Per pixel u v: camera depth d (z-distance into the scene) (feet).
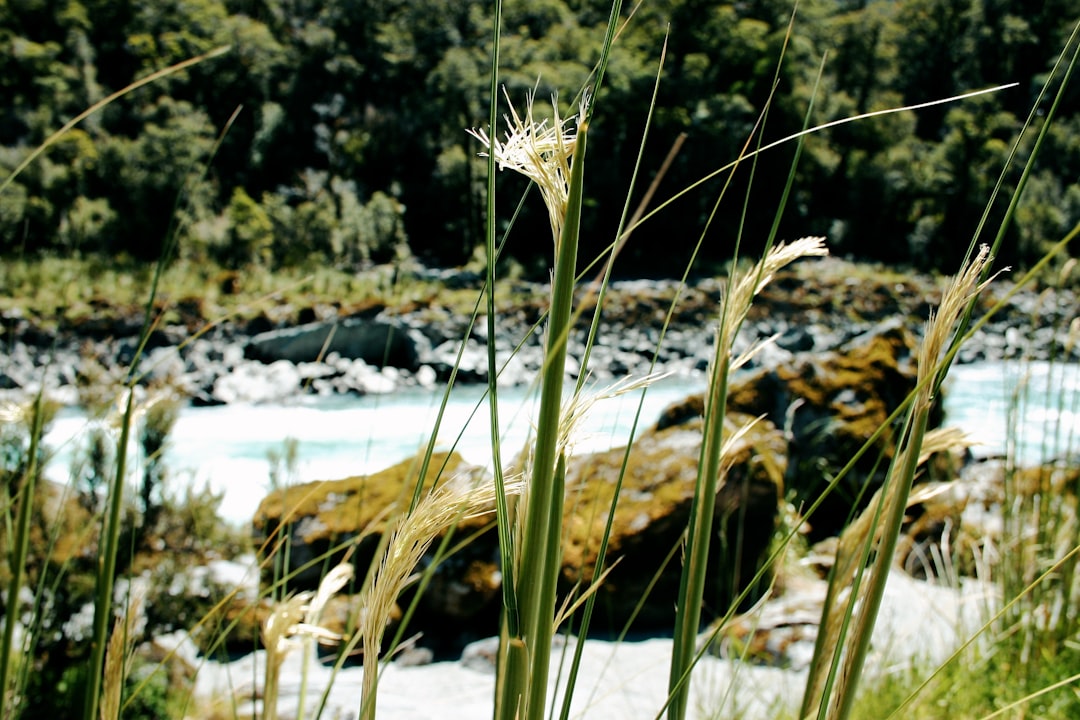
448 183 145.07
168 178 103.91
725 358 2.26
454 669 13.25
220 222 107.14
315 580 14.43
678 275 119.44
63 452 25.52
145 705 9.13
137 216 100.32
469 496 1.79
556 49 155.43
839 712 2.12
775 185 140.05
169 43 150.20
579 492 2.91
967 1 173.27
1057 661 7.47
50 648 9.53
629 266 124.47
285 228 112.27
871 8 174.60
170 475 12.00
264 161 154.71
